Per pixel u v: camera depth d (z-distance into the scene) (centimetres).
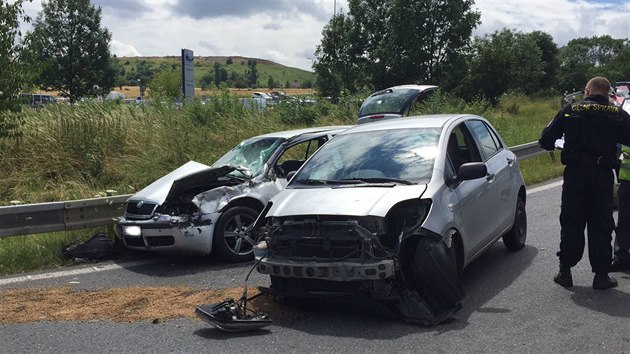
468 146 612
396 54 4488
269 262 489
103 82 3503
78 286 631
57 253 752
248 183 739
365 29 4609
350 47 4566
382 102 1189
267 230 506
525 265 625
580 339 420
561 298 513
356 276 452
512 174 669
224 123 1459
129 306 550
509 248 690
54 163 1188
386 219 472
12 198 1091
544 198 1035
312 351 421
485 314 481
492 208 599
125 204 797
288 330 468
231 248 723
